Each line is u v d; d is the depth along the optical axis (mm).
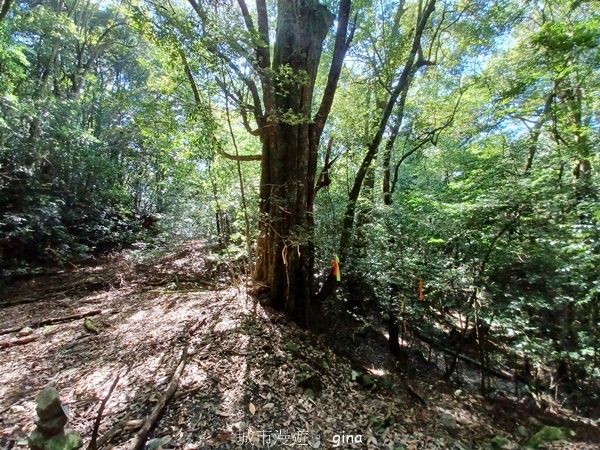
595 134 5410
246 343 4062
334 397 3477
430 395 4473
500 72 7410
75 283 7199
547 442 3520
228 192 6652
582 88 6113
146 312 5262
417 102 7988
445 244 4973
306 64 4844
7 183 7656
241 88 4738
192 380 3213
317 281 5539
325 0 6141
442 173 8586
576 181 4586
